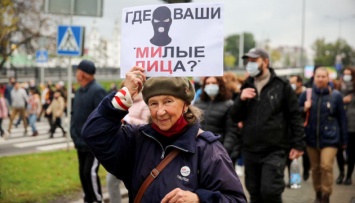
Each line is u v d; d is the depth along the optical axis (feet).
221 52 9.24
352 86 31.63
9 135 59.72
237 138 20.30
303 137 18.52
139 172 9.15
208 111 20.42
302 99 24.45
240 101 18.76
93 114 9.11
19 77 134.00
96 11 34.88
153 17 9.53
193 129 9.08
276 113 18.49
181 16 9.40
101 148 9.05
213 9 9.26
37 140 54.90
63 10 34.88
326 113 23.32
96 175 20.81
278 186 17.95
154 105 8.96
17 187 25.50
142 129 9.34
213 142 9.18
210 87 20.12
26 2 88.38
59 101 56.80
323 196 23.24
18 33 88.22
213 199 8.57
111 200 19.21
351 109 30.53
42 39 70.03
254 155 18.75
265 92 18.61
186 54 9.38
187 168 8.89
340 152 30.96
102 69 169.37
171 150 9.04
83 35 35.29
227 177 8.95
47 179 27.96
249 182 19.11
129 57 9.75
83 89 21.08
